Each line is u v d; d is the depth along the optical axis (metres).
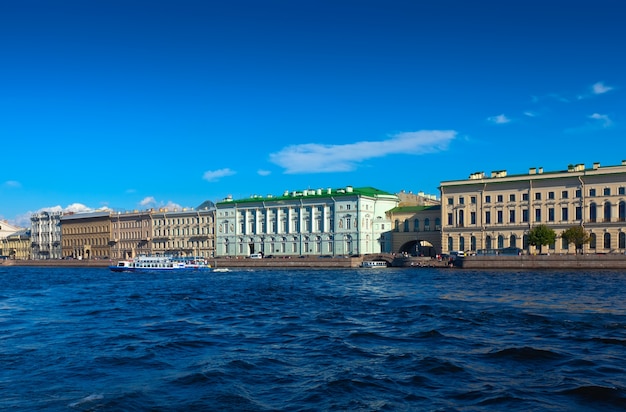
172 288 68.25
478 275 84.12
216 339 29.53
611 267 92.06
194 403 18.23
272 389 19.66
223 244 150.88
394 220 132.75
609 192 103.44
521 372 21.23
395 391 19.09
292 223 141.12
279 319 37.16
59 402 18.55
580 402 17.56
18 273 119.56
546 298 46.47
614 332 29.30
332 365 22.98
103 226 178.12
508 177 114.25
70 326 34.84
